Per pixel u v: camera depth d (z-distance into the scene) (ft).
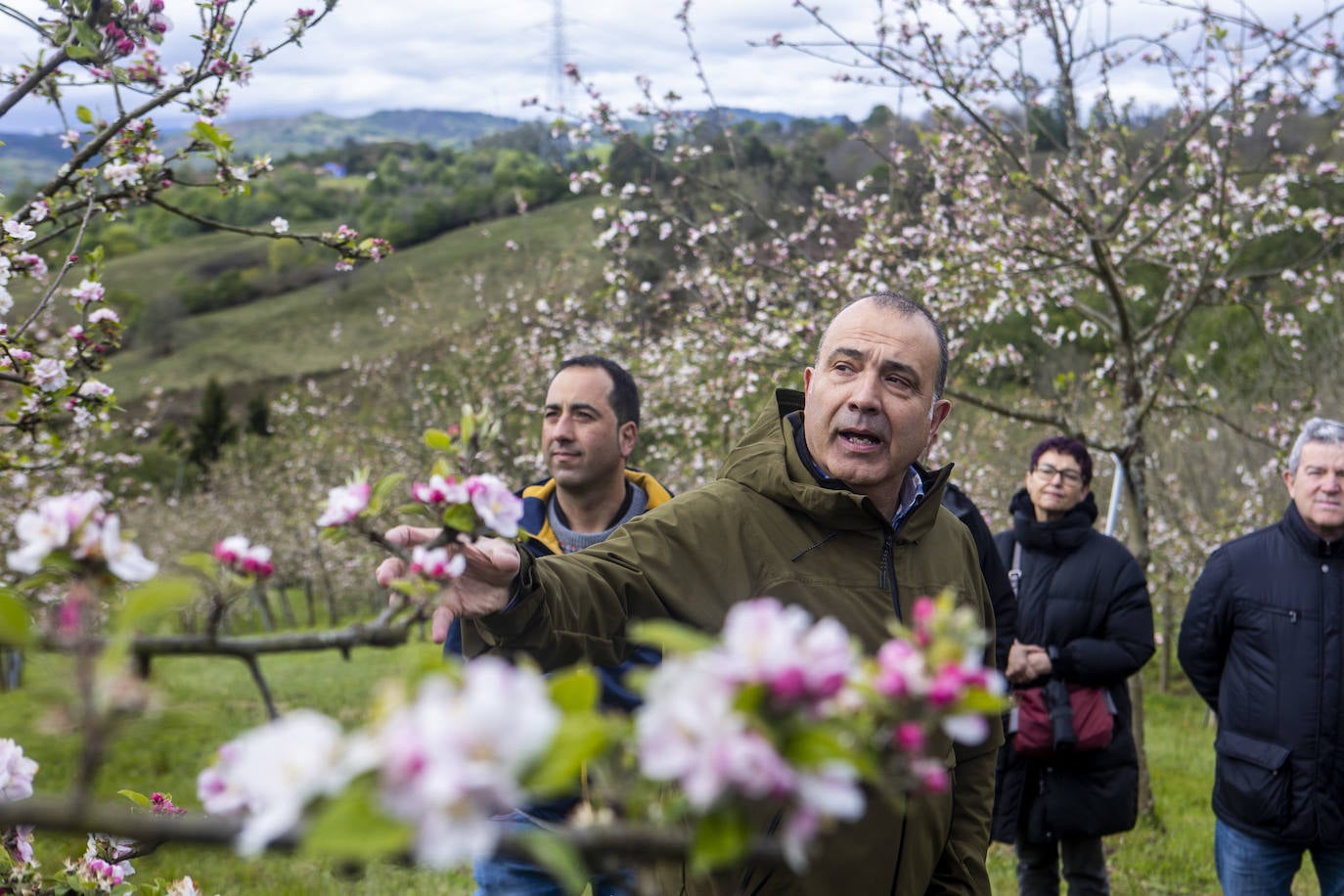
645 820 2.83
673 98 27.91
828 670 2.56
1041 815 14.56
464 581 5.83
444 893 16.80
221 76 11.28
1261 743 12.39
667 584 7.60
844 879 7.29
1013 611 13.03
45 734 2.64
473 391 49.60
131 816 2.43
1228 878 12.78
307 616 104.88
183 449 153.17
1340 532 12.49
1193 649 13.26
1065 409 25.14
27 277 11.19
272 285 198.90
